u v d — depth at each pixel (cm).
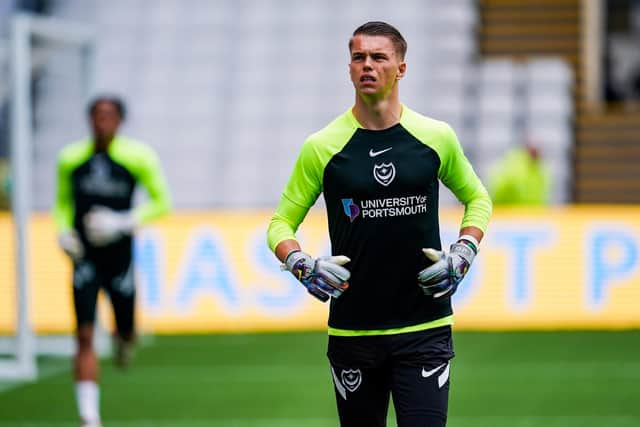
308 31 6744
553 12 7019
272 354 3838
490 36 7000
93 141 2861
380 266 1500
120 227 2812
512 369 3441
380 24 1482
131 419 2758
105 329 4169
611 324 4409
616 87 7425
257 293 4478
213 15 6869
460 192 1559
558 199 5944
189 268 4500
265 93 6450
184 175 6122
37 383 3347
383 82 1466
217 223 4516
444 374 1524
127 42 6744
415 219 1497
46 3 6806
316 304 4462
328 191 1509
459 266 1471
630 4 7538
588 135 6397
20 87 3344
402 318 1512
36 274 4556
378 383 1551
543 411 2784
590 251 4434
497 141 6103
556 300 4425
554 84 6375
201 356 3825
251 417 2759
